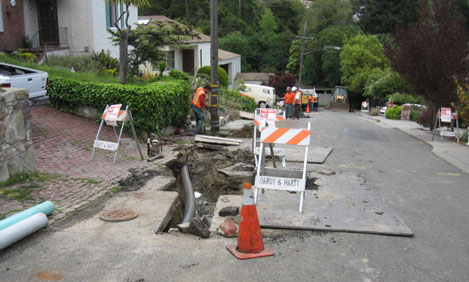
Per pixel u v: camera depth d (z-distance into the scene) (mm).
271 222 5930
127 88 12461
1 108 7113
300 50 61688
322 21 66812
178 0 58156
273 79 49719
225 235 5523
